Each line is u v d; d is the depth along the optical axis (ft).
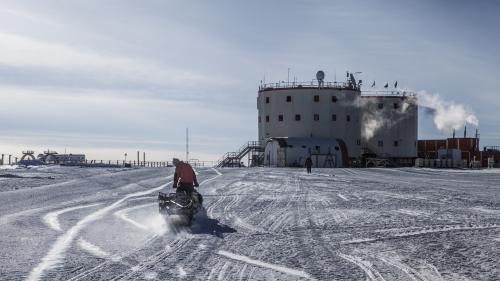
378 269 29.27
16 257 32.09
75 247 35.45
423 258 32.14
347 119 283.79
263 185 95.30
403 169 212.84
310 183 102.53
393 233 41.70
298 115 277.64
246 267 29.71
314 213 54.85
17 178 106.93
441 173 170.60
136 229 43.65
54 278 26.99
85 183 96.58
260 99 292.40
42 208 57.72
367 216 52.31
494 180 124.57
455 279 27.14
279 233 41.88
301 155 256.93
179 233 41.70
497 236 40.01
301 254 33.45
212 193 78.13
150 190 82.12
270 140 267.59
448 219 49.90
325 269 29.27
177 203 46.73
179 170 50.88
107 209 57.26
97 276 27.48
